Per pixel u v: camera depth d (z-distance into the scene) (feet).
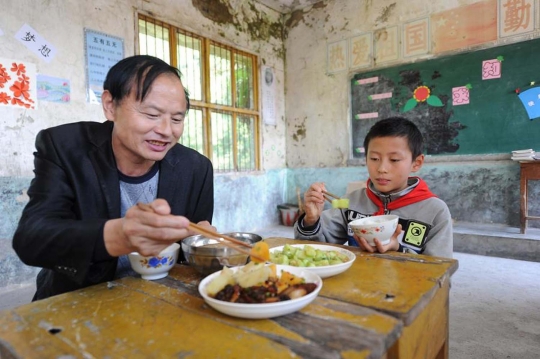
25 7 8.50
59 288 3.35
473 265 9.63
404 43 13.37
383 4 13.80
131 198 3.71
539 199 11.18
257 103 15.58
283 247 3.41
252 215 15.31
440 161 12.78
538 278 8.46
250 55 15.30
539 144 10.99
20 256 2.72
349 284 2.58
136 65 2.94
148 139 3.06
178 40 12.30
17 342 1.86
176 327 1.97
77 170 3.30
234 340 1.80
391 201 4.59
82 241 2.46
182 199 3.88
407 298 2.28
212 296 2.22
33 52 8.65
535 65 10.93
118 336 1.89
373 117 14.33
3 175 8.21
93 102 9.80
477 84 11.96
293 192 16.93
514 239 10.20
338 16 15.05
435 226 4.23
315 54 15.87
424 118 13.08
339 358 1.61
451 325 6.13
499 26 11.45
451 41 12.35
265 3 15.66
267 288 2.12
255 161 15.72
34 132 8.69
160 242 2.38
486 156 11.88
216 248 2.76
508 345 5.42
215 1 13.50
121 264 3.63
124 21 10.50
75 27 9.41
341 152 15.38
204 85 13.23
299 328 1.90
